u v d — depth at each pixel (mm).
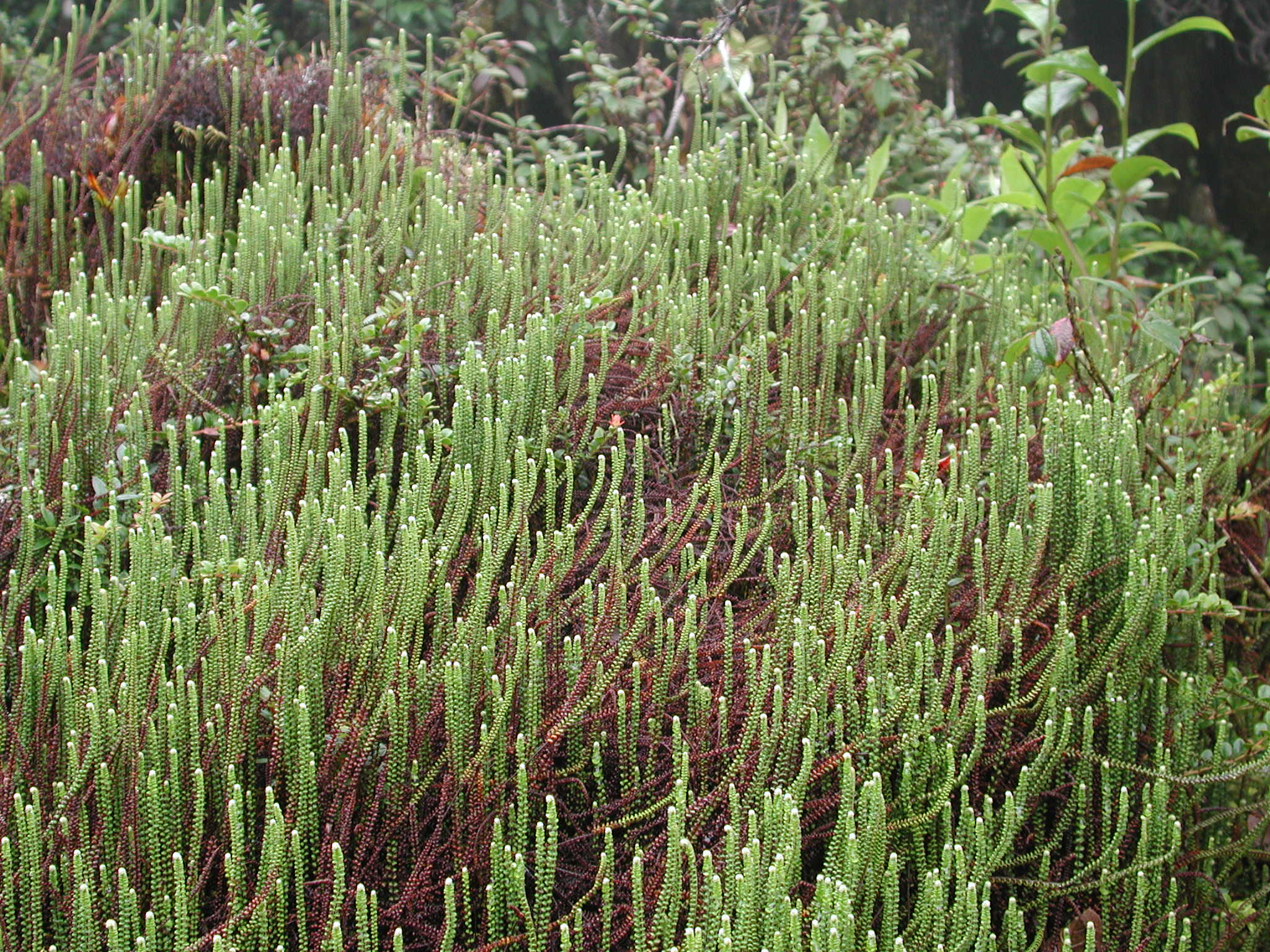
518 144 4812
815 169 3557
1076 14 8953
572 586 2236
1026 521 2299
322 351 2393
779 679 1835
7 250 3289
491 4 6449
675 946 1549
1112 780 2115
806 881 1864
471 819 1740
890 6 7859
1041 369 2861
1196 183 8859
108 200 3350
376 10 6387
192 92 3684
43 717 1753
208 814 1746
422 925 1706
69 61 3605
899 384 2883
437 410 2531
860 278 3107
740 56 5414
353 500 2170
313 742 1795
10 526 2230
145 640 1798
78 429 2342
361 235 3006
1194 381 3199
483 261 2816
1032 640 2236
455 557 2191
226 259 2820
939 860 1951
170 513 2295
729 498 2520
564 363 2611
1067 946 1850
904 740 1885
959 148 5730
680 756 1789
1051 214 3707
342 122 3721
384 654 1821
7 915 1548
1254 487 2977
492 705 1839
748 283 3080
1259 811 2219
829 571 2115
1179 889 2123
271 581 1975
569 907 1808
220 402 2625
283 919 1604
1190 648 2336
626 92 5453
